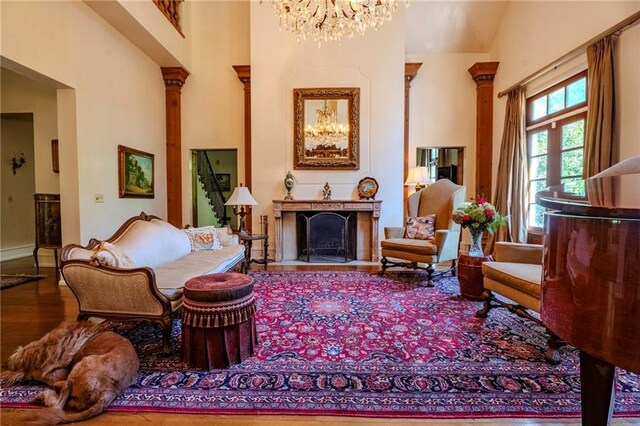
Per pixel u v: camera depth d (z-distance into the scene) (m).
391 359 2.00
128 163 4.66
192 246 3.66
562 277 1.09
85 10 3.83
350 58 5.26
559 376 1.81
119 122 4.48
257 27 5.27
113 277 2.08
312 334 2.37
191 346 1.93
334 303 3.04
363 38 5.25
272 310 2.86
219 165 9.52
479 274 3.08
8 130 5.34
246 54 5.84
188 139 5.93
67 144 3.70
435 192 4.39
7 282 3.77
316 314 2.76
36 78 3.35
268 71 5.28
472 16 5.45
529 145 4.81
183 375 1.83
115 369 1.62
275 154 5.30
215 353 1.91
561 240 1.10
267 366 1.93
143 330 2.47
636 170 2.29
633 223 0.89
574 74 3.93
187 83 5.90
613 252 0.93
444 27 5.59
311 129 5.28
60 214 3.98
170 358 2.03
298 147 5.26
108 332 1.92
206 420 1.47
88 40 3.88
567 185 1.85
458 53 5.80
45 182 4.86
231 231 4.16
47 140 4.82
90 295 2.13
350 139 5.26
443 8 5.39
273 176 5.32
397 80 5.26
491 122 5.66
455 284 3.71
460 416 1.49
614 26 3.13
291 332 2.40
